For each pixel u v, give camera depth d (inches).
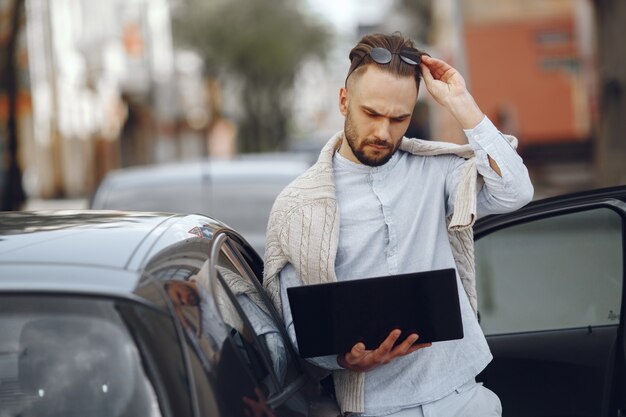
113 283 96.3
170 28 1934.1
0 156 722.2
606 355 156.8
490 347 159.9
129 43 1688.0
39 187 1317.7
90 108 1502.2
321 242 120.3
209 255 114.5
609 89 805.2
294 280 125.3
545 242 159.2
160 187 322.7
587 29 937.5
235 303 113.0
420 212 123.6
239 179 324.5
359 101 119.4
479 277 163.9
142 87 1723.7
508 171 120.6
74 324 94.7
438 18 1566.2
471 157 125.4
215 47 1920.5
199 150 2213.3
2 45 629.3
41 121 1315.2
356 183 124.3
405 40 121.9
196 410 92.9
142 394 93.0
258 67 1975.9
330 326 114.3
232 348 102.0
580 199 155.4
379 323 114.2
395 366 120.8
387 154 121.0
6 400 93.6
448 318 113.7
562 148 1028.5
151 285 97.7
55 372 93.9
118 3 1628.9
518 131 1033.5
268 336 117.9
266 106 2145.7
